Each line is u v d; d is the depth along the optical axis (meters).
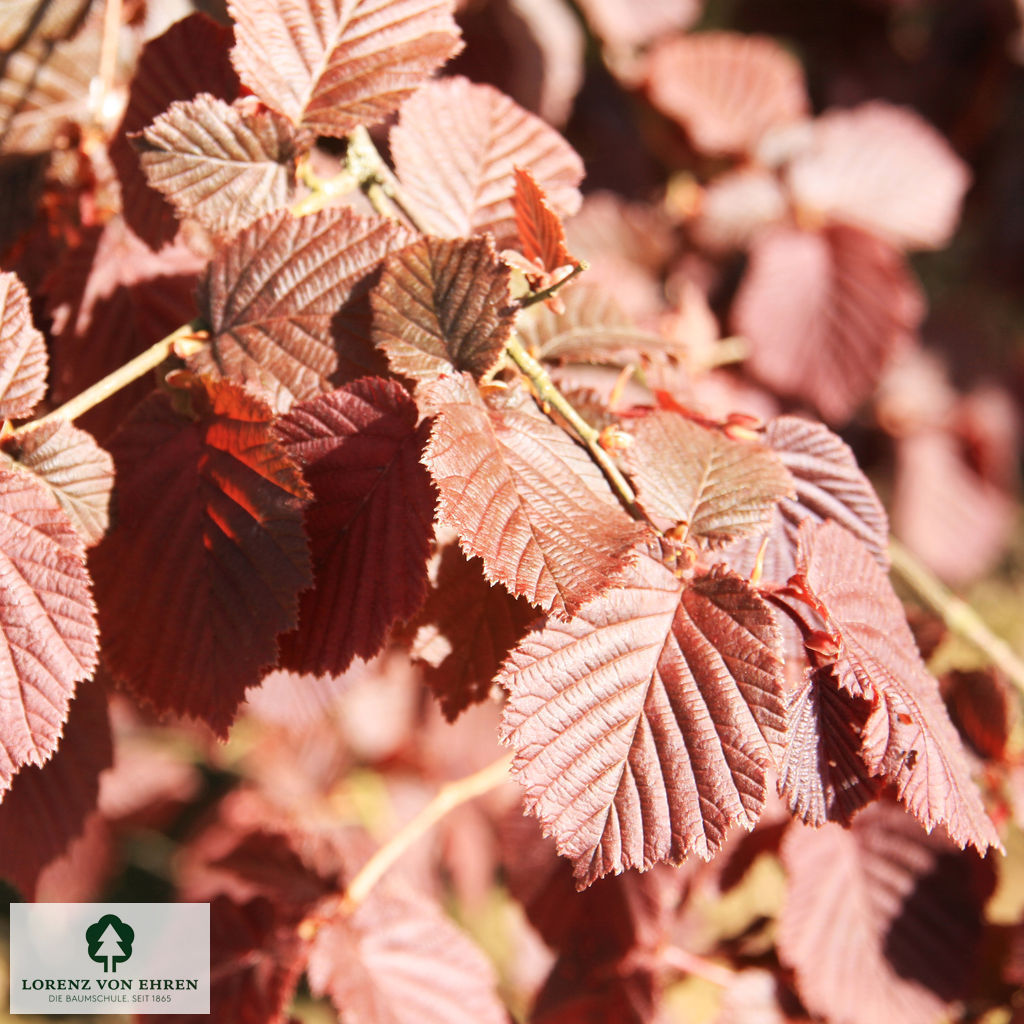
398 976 0.79
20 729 0.66
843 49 1.66
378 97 0.71
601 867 0.66
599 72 1.34
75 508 0.68
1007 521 1.83
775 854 0.82
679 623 0.67
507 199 0.75
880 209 1.28
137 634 0.69
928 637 0.81
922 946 0.80
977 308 1.90
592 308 0.76
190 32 0.74
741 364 1.22
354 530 0.68
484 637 0.70
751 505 0.69
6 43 0.77
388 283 0.68
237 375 0.69
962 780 0.68
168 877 1.57
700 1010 0.97
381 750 1.43
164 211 0.75
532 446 0.67
